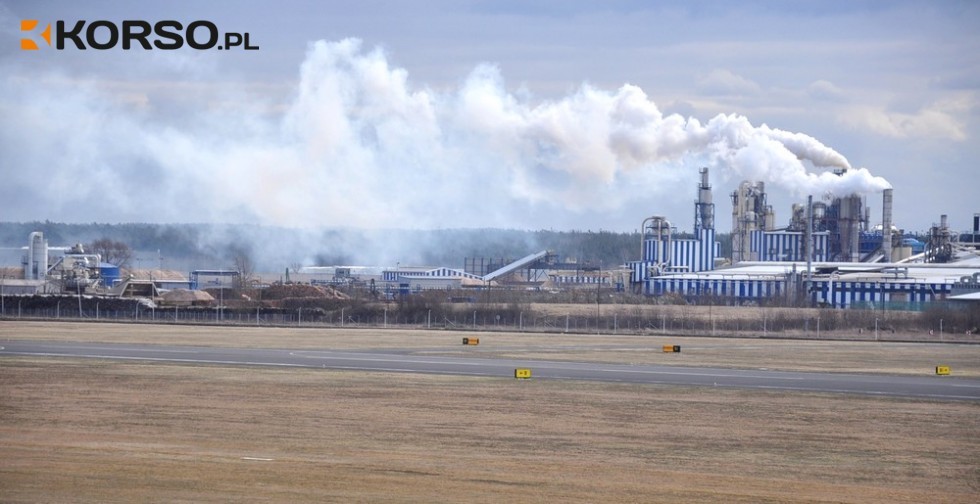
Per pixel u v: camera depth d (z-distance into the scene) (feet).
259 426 490.90
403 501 333.01
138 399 580.71
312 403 569.23
